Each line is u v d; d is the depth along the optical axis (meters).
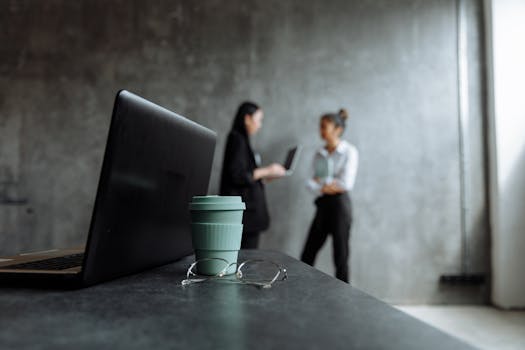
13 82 3.38
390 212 3.43
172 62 3.45
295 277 0.70
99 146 3.40
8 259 0.85
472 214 3.44
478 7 3.50
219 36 3.47
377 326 0.40
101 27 3.44
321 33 3.49
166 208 0.81
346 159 3.09
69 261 0.81
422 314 3.13
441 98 3.48
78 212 3.37
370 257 3.40
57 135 3.38
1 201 3.33
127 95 0.60
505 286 3.28
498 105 3.34
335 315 0.45
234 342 0.35
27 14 3.41
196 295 0.56
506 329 2.72
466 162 3.45
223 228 0.72
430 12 3.50
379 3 3.50
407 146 3.46
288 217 3.42
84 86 3.41
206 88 3.45
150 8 3.46
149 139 0.68
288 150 3.44
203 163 0.97
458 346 0.34
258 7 3.48
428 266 3.41
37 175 3.36
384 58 3.49
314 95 3.46
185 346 0.34
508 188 3.31
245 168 2.67
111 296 0.55
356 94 3.47
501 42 3.35
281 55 3.47
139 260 0.72
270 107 3.45
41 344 0.35
